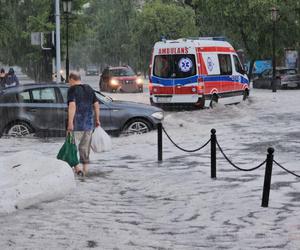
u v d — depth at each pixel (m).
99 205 11.90
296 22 62.44
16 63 79.69
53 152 19.47
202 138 22.72
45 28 56.50
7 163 13.62
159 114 23.55
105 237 9.43
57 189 12.07
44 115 22.72
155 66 33.03
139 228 10.10
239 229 9.95
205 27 68.38
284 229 9.80
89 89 14.94
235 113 31.52
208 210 11.48
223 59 34.31
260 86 61.97
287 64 75.25
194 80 31.95
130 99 44.75
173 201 12.38
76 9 60.28
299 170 15.60
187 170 16.09
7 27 54.62
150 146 20.72
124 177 15.17
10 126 22.77
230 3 60.25
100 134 15.16
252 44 64.25
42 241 9.09
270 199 12.18
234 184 13.95
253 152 19.08
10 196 11.15
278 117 30.42
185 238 9.46
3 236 9.35
